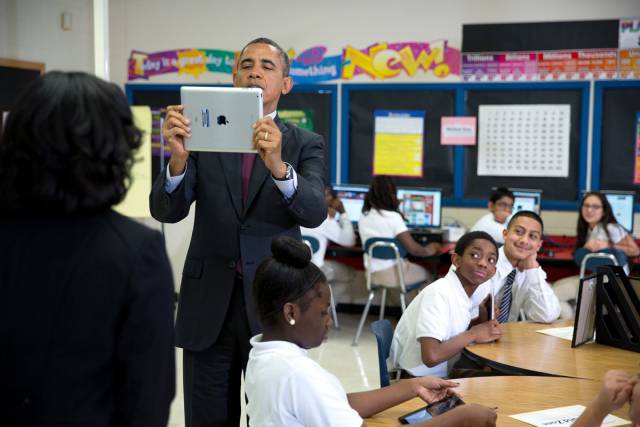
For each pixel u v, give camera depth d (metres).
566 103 5.96
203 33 6.53
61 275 1.06
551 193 6.08
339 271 5.76
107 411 1.10
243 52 2.09
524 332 2.81
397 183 6.37
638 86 5.77
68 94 1.05
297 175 1.96
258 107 1.88
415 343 2.59
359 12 6.26
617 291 2.56
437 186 6.29
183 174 1.96
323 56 6.36
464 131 6.16
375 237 5.17
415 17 6.16
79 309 1.06
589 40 5.77
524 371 2.28
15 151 1.03
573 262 5.02
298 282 1.59
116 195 1.09
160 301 1.11
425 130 6.26
